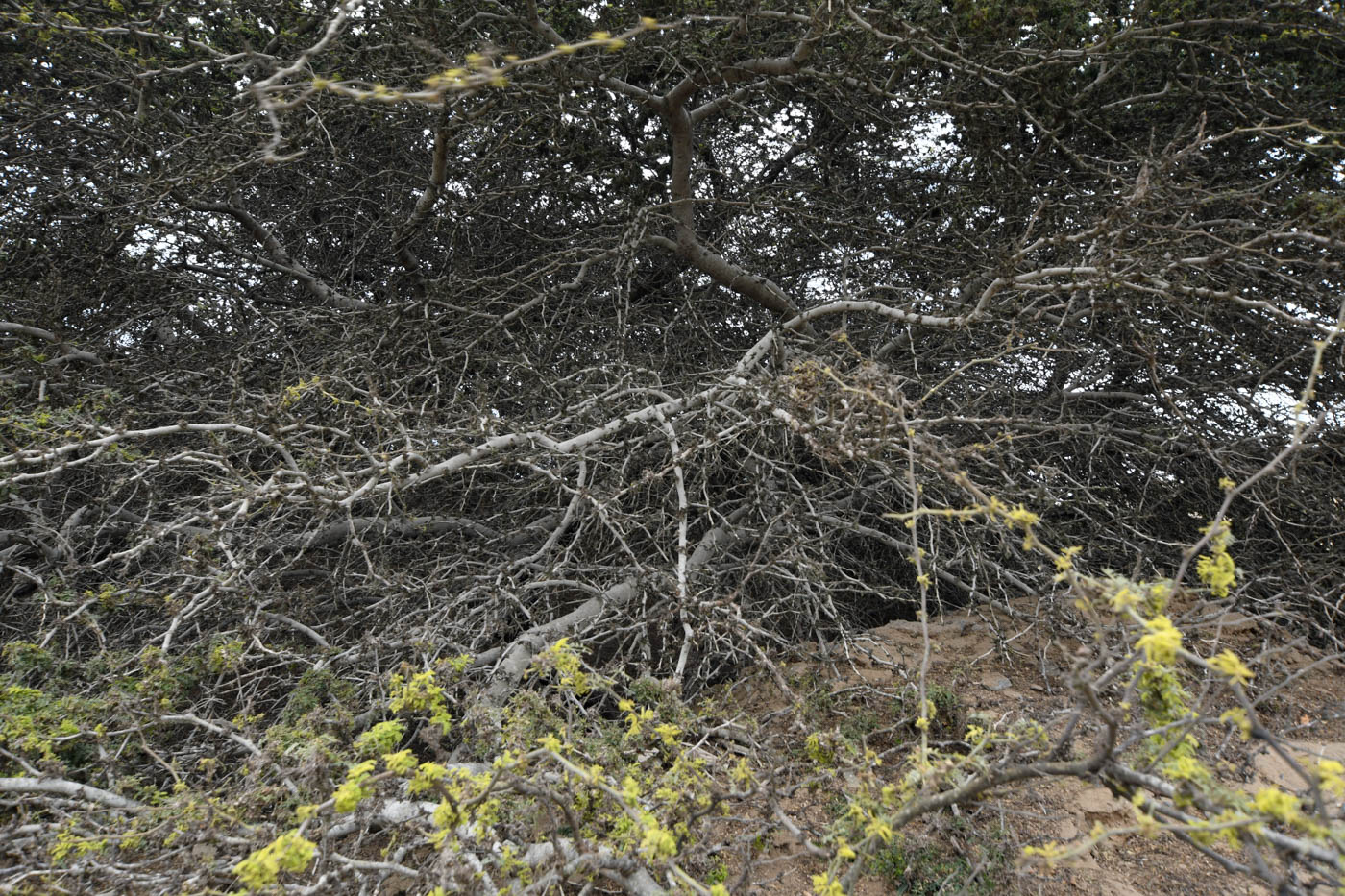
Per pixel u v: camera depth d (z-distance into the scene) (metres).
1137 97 4.58
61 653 3.48
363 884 1.94
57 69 5.02
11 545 4.27
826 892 1.66
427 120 5.03
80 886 1.83
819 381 2.72
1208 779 1.38
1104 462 4.85
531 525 4.62
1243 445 4.38
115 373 4.73
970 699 3.27
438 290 4.97
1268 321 4.02
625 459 4.15
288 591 3.93
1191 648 3.32
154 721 2.46
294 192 6.51
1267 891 2.24
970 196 5.13
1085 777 1.58
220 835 1.82
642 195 6.14
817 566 3.39
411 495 4.57
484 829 1.79
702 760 2.12
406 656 3.31
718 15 4.51
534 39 4.46
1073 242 3.45
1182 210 3.74
